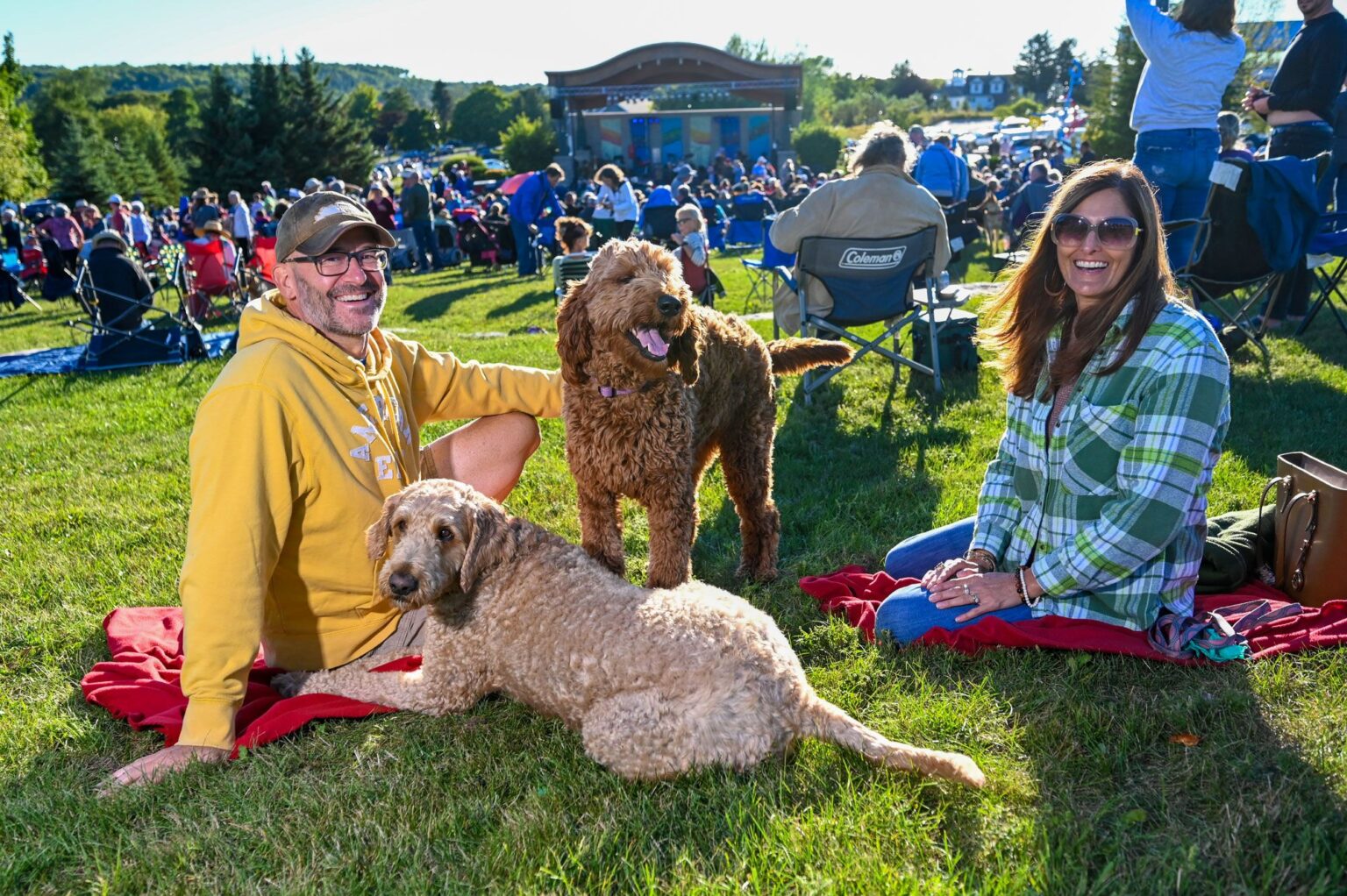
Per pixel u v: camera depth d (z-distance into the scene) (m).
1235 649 2.93
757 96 45.31
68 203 43.16
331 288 3.06
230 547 2.82
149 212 43.91
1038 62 114.56
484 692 3.04
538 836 2.37
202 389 8.45
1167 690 2.88
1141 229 2.86
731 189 29.42
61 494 5.64
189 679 2.83
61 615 3.99
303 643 3.31
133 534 4.90
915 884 2.10
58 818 2.56
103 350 9.76
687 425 3.56
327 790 2.64
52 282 16.92
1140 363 2.84
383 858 2.32
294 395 2.98
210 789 2.63
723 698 2.49
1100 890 2.09
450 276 18.73
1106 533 2.85
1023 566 3.21
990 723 2.82
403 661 3.34
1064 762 2.60
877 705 2.97
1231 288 7.00
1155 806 2.41
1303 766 2.46
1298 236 6.39
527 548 2.98
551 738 2.85
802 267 6.49
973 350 7.44
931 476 5.17
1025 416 3.24
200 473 2.86
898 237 6.30
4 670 3.57
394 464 3.27
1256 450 5.08
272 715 2.97
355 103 105.44
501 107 99.75
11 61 45.31
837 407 6.74
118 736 3.07
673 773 2.52
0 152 35.69
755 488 4.16
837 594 3.73
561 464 5.62
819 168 49.56
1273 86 7.68
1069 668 2.99
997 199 19.42
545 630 2.78
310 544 3.15
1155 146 6.92
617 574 3.72
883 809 2.38
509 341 10.00
